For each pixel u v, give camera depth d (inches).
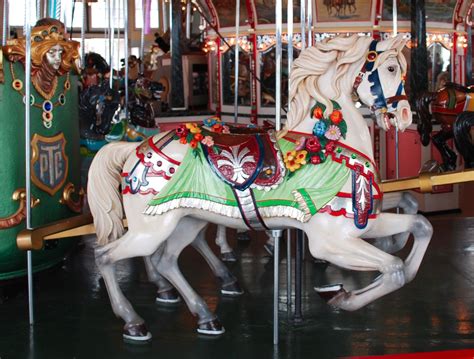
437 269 251.1
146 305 217.2
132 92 347.6
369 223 172.9
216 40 557.6
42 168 222.5
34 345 186.1
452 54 515.8
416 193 424.8
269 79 515.8
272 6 503.8
